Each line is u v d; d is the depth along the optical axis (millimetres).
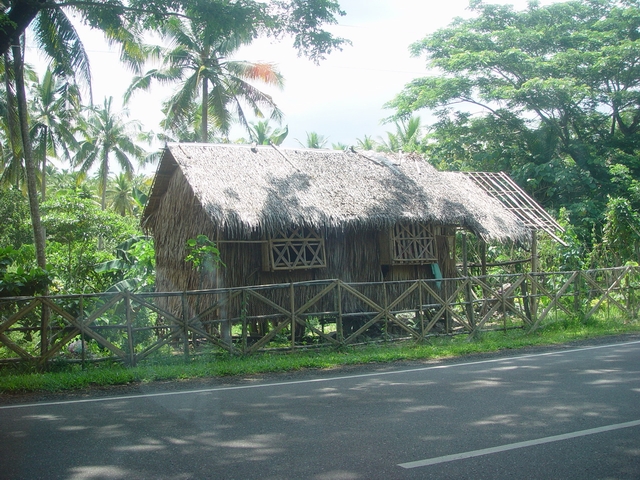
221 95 24875
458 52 25938
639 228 18844
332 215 12242
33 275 9320
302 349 10938
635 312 15586
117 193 48719
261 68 24859
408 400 6633
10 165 28188
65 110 18547
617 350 10469
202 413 6098
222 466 4457
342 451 4809
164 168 13711
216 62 24672
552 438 5164
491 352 10719
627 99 25453
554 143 25359
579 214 22703
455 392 7039
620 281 15586
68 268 17078
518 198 16766
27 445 4977
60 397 7008
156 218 15219
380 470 4379
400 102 27016
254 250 12430
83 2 11234
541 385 7375
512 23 27422
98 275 16750
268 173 13031
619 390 7047
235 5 11594
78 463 4523
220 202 11367
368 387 7469
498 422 5656
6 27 10375
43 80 30844
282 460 4590
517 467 4461
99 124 38469
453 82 25344
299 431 5383
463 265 15195
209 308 10289
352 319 13555
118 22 12000
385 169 14852
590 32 25922
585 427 5496
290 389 7418
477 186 16484
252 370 8867
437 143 27625
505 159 25422
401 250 13641
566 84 23109
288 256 12430
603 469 4434
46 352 8852
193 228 12977
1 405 6559
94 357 9547
